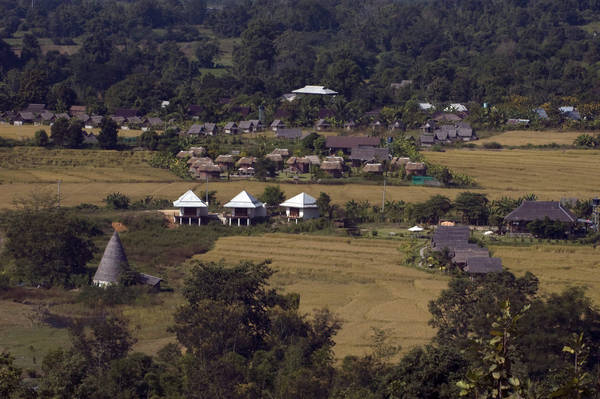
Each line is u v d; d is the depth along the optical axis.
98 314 141.75
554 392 49.03
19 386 81.19
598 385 51.19
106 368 107.50
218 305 122.88
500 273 149.12
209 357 112.50
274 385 102.50
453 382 79.44
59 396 87.44
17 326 134.12
